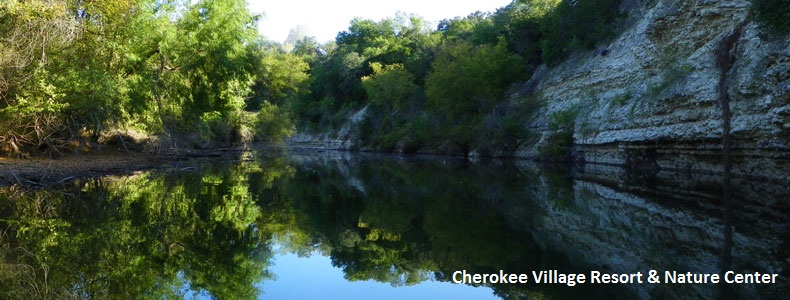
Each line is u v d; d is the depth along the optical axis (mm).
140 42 21703
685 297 4664
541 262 6270
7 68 14195
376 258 6672
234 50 26328
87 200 11078
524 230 8469
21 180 13398
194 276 5570
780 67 12984
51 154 19469
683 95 17812
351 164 30531
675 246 6867
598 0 31203
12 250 6355
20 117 16406
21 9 13805
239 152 39750
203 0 25297
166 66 25031
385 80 56688
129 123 24109
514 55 39969
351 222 9516
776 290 4785
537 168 25141
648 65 22859
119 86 20172
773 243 6848
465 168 26172
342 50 81438
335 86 77375
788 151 12891
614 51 27469
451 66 40938
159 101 24438
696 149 17312
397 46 72625
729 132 15141
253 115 44000
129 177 16344
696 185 14445
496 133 37312
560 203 11898
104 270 5656
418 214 10531
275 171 22500
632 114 21953
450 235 8180
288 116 50750
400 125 56312
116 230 7926
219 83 27062
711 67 16938
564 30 35188
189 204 10992
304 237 8016
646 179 17062
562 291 5082
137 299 4668
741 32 15969
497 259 6523
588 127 27062
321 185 16797
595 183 16531
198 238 7590
